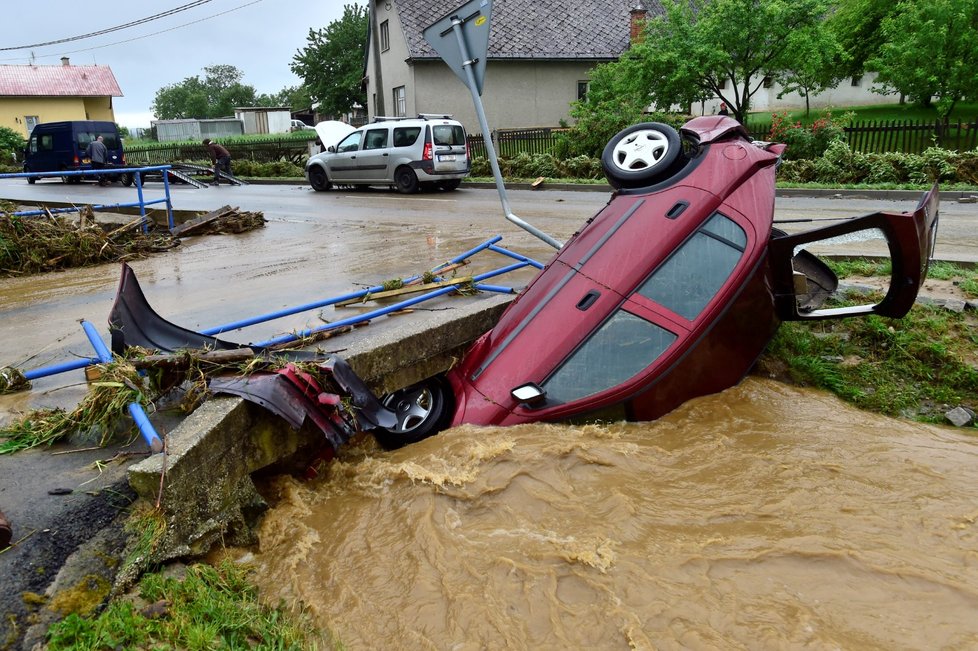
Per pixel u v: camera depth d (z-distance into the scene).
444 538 3.41
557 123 29.59
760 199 4.96
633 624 2.75
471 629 2.81
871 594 2.91
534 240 10.35
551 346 4.55
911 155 15.79
